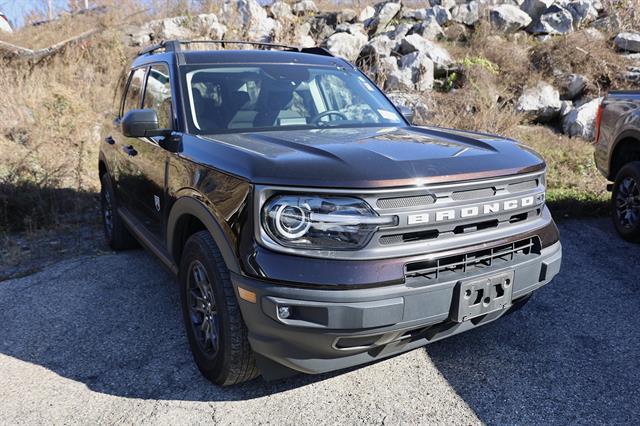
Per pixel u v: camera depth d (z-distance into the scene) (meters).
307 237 2.33
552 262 2.83
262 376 2.76
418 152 2.69
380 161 2.47
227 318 2.60
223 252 2.55
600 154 5.65
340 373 3.03
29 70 10.09
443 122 8.60
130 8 12.91
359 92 4.05
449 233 2.51
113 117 5.20
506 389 2.84
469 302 2.50
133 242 5.23
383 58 10.06
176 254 3.34
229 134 3.23
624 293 4.02
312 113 3.64
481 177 2.56
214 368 2.81
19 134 8.12
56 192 6.59
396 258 2.36
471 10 12.26
